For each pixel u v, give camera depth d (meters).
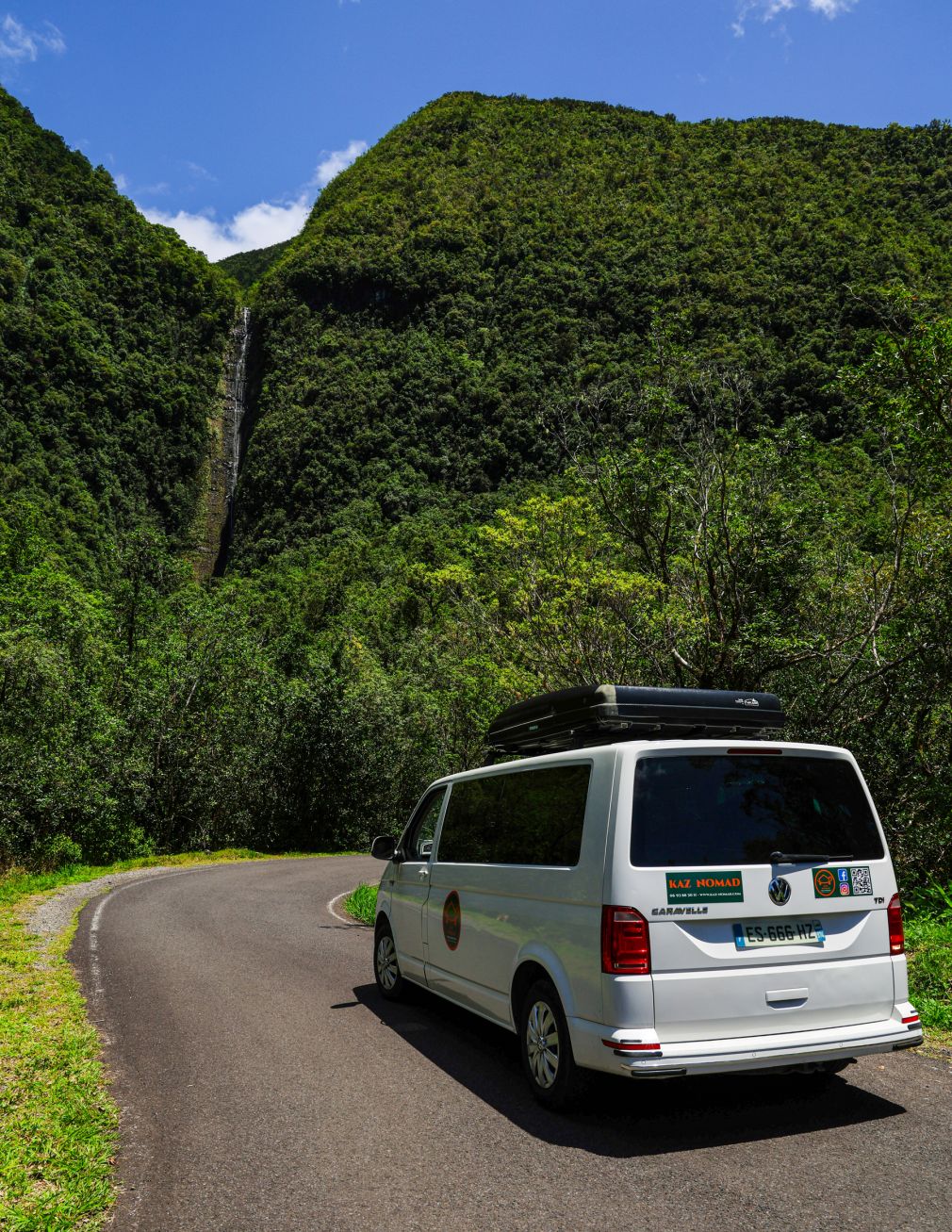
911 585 11.27
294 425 187.62
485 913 5.34
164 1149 4.03
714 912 4.14
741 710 5.16
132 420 182.50
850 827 4.58
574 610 13.30
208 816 30.36
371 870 22.52
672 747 4.38
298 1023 6.43
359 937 10.70
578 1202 3.40
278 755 32.53
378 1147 4.02
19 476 126.19
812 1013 4.21
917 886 10.69
